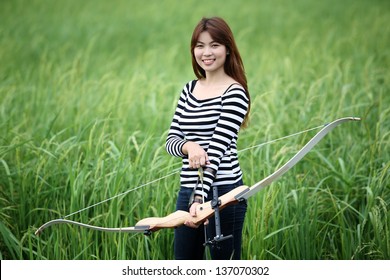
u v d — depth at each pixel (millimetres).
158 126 7219
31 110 7922
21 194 5352
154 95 7797
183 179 3900
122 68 11133
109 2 18547
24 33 13648
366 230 5199
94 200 5250
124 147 5566
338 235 5270
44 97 8273
